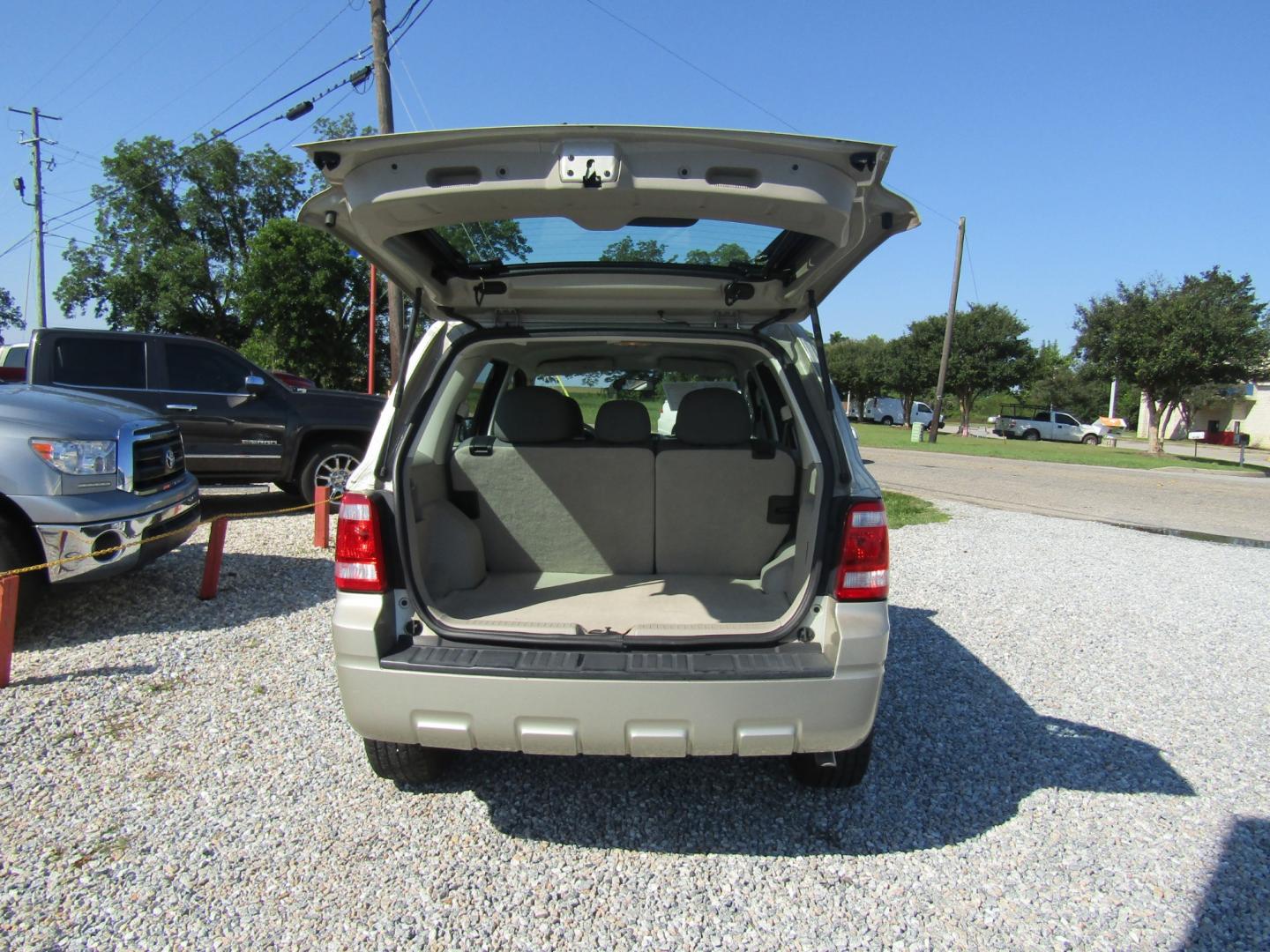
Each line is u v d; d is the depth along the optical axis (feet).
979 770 11.09
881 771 10.96
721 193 7.18
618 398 16.19
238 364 27.50
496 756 11.18
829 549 8.52
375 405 29.25
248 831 9.23
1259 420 143.64
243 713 12.28
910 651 16.07
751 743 8.02
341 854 8.85
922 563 24.26
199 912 7.84
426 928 7.68
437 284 10.05
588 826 9.50
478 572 10.87
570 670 7.90
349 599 8.37
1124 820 9.84
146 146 112.27
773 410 13.34
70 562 14.79
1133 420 199.00
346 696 8.34
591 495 11.26
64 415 15.40
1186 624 18.43
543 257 9.87
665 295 10.43
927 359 142.41
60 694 12.79
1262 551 27.73
